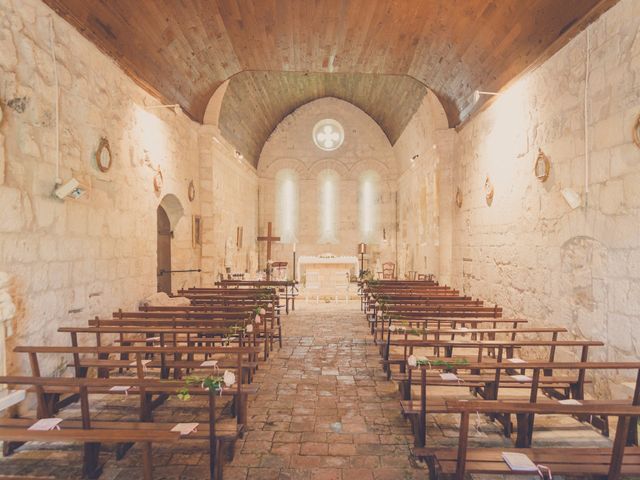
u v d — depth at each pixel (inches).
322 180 699.4
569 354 191.0
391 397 186.7
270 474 125.7
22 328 161.8
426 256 468.4
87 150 209.3
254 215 659.4
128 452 137.9
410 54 335.3
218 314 222.7
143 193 276.1
